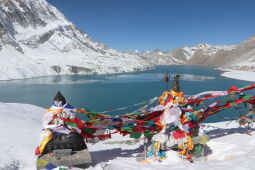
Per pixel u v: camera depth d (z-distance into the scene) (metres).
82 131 6.83
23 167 6.30
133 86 80.62
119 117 7.21
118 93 66.00
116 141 9.88
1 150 7.42
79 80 103.50
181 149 7.07
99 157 7.38
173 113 7.08
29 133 9.86
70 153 6.25
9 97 60.31
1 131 9.97
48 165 5.89
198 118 7.79
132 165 6.45
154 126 7.38
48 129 6.40
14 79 108.12
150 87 77.56
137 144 9.59
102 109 46.41
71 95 63.12
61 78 114.12
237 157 6.73
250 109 9.02
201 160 7.05
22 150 7.55
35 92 68.31
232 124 12.33
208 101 36.47
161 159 6.85
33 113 15.80
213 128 10.96
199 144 7.34
